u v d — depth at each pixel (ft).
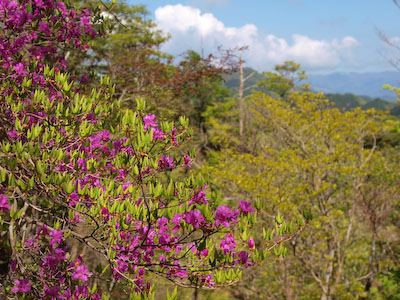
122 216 7.40
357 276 34.99
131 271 7.85
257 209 6.93
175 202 7.68
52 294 8.04
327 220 27.27
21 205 10.75
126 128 7.61
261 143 41.50
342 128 33.30
